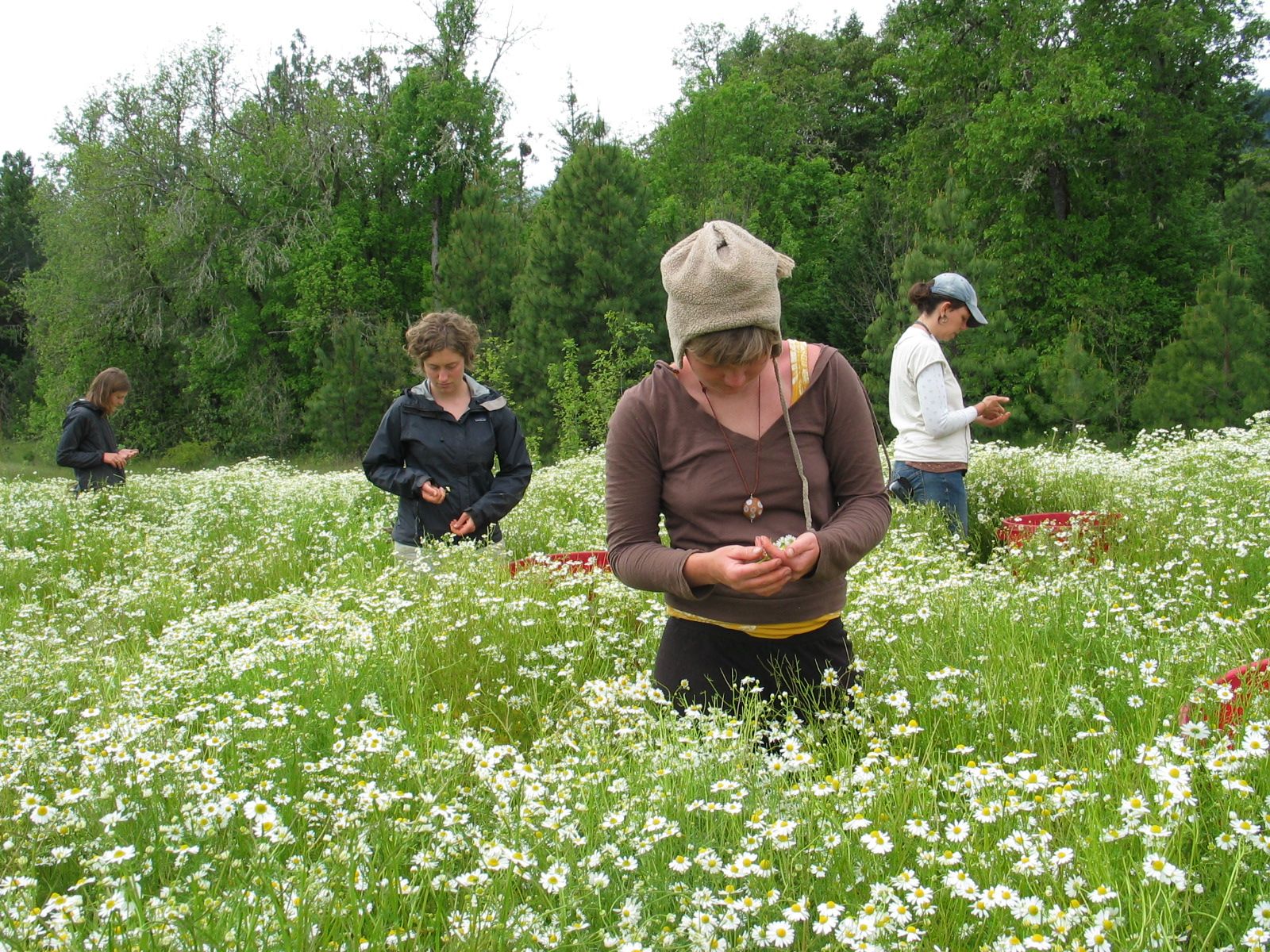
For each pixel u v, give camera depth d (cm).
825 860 222
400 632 429
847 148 4653
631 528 318
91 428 1031
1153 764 237
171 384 4112
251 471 1288
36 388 4781
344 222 3719
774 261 285
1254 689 294
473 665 399
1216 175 4106
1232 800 231
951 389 652
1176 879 192
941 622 406
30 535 915
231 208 3784
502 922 200
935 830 228
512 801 258
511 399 2680
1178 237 3062
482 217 3073
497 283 3019
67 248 3859
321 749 324
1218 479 769
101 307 3806
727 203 3391
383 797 247
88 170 3750
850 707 327
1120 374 2769
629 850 233
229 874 231
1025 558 587
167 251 3762
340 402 3094
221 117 3850
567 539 734
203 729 322
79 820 257
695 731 291
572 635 432
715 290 273
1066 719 311
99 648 481
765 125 4041
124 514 978
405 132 3791
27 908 207
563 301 2559
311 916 199
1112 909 190
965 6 3231
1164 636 390
